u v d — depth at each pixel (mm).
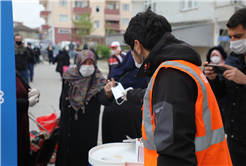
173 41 1193
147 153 1163
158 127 1014
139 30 1231
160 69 1113
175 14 13516
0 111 1160
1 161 1177
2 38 1130
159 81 1082
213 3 11289
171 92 1006
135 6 17406
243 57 1886
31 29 39281
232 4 10492
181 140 943
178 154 933
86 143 2607
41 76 12625
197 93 1042
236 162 1902
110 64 5578
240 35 1752
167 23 1255
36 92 2371
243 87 1750
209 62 3568
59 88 9227
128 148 1823
